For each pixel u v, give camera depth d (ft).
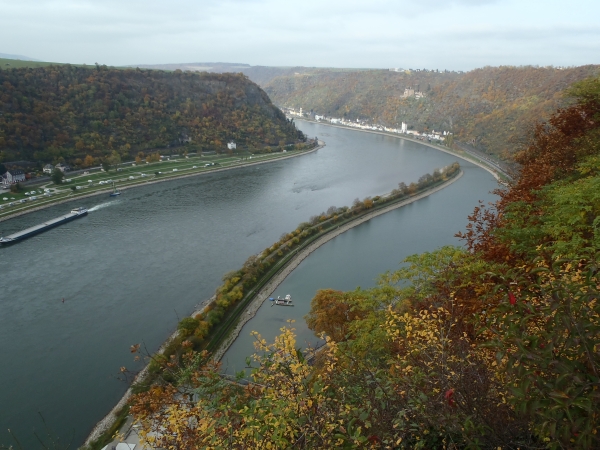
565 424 12.57
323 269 150.61
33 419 83.82
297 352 19.66
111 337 110.93
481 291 31.37
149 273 147.74
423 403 18.28
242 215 212.84
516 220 42.47
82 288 136.67
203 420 19.26
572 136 65.87
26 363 100.68
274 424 16.90
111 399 88.94
